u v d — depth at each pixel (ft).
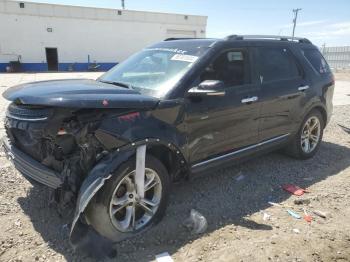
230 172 17.15
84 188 10.05
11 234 11.31
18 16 112.37
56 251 10.59
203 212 13.16
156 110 11.65
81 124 10.24
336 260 10.61
